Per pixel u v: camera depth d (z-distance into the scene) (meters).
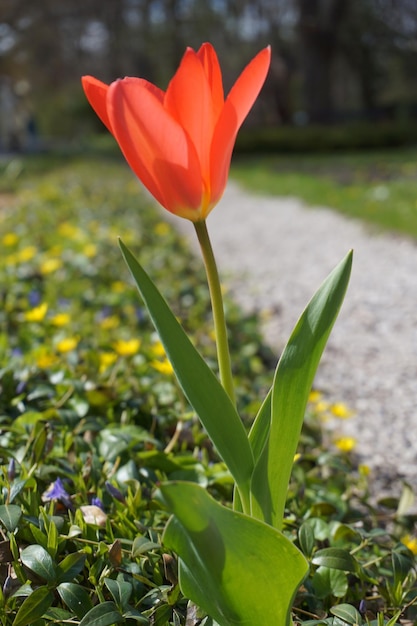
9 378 2.60
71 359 3.05
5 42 32.06
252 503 1.35
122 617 1.42
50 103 38.84
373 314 5.45
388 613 1.79
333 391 4.18
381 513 2.62
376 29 33.84
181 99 1.20
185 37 34.25
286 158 24.83
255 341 4.52
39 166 21.02
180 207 1.29
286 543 1.15
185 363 1.31
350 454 3.42
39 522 1.65
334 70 39.94
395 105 33.00
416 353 4.62
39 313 3.33
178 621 1.50
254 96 1.23
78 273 5.48
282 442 1.35
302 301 6.06
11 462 1.82
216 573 1.17
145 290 1.31
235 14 34.25
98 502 1.83
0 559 1.58
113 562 1.57
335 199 11.55
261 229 9.73
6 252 6.16
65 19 32.22
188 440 2.54
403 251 7.40
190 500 1.06
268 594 1.21
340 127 28.42
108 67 36.12
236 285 6.69
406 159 20.78
